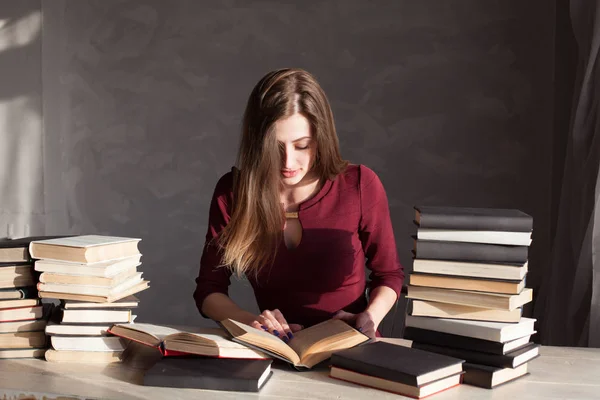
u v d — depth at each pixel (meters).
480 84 3.91
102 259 1.57
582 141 2.58
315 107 1.79
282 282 1.99
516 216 1.43
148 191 4.45
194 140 4.37
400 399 1.29
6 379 1.39
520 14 3.83
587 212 2.52
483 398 1.31
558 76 3.39
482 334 1.41
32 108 4.53
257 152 1.79
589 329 2.30
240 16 4.25
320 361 1.48
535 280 3.78
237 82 4.29
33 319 1.56
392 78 4.04
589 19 2.66
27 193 4.55
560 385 1.40
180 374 1.35
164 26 4.36
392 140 4.06
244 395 1.31
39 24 4.51
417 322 1.50
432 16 3.97
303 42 4.17
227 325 1.54
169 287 4.43
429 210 1.50
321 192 1.97
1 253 1.55
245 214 1.85
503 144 3.89
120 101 4.45
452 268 1.44
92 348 1.52
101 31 4.45
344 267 1.99
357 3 4.07
